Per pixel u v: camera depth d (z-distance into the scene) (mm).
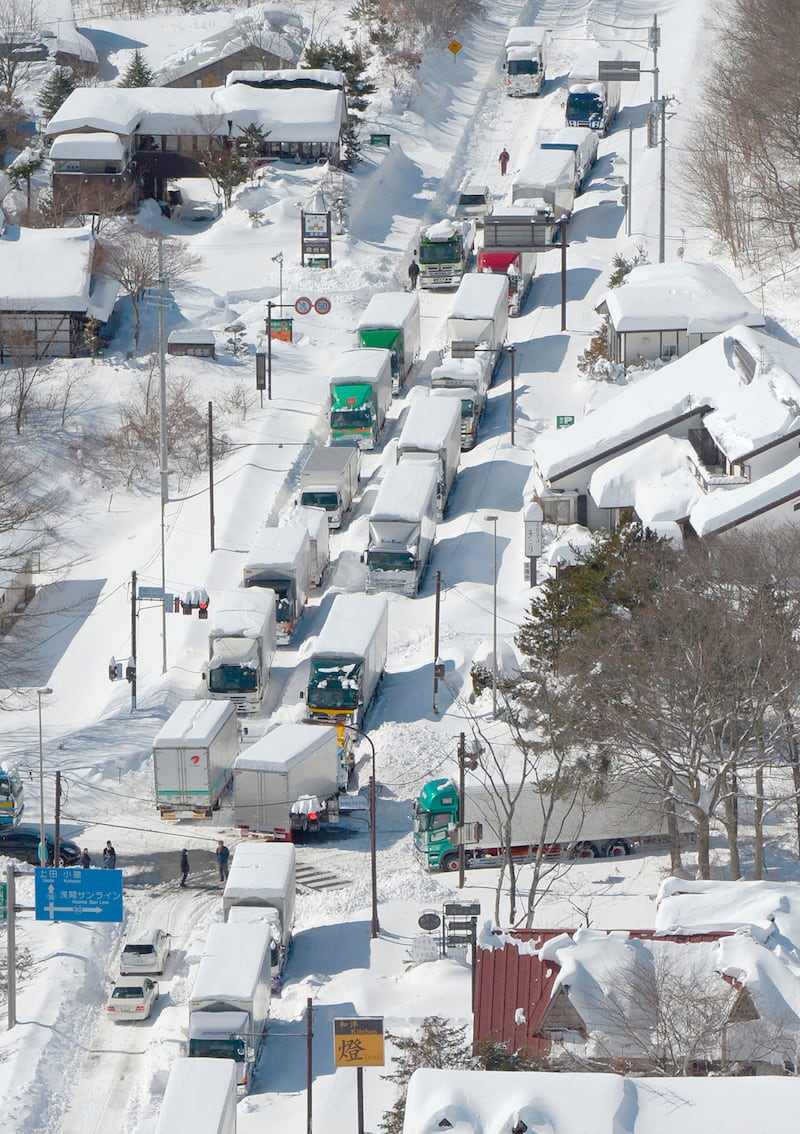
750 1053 165250
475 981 180250
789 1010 168625
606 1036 171125
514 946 182125
